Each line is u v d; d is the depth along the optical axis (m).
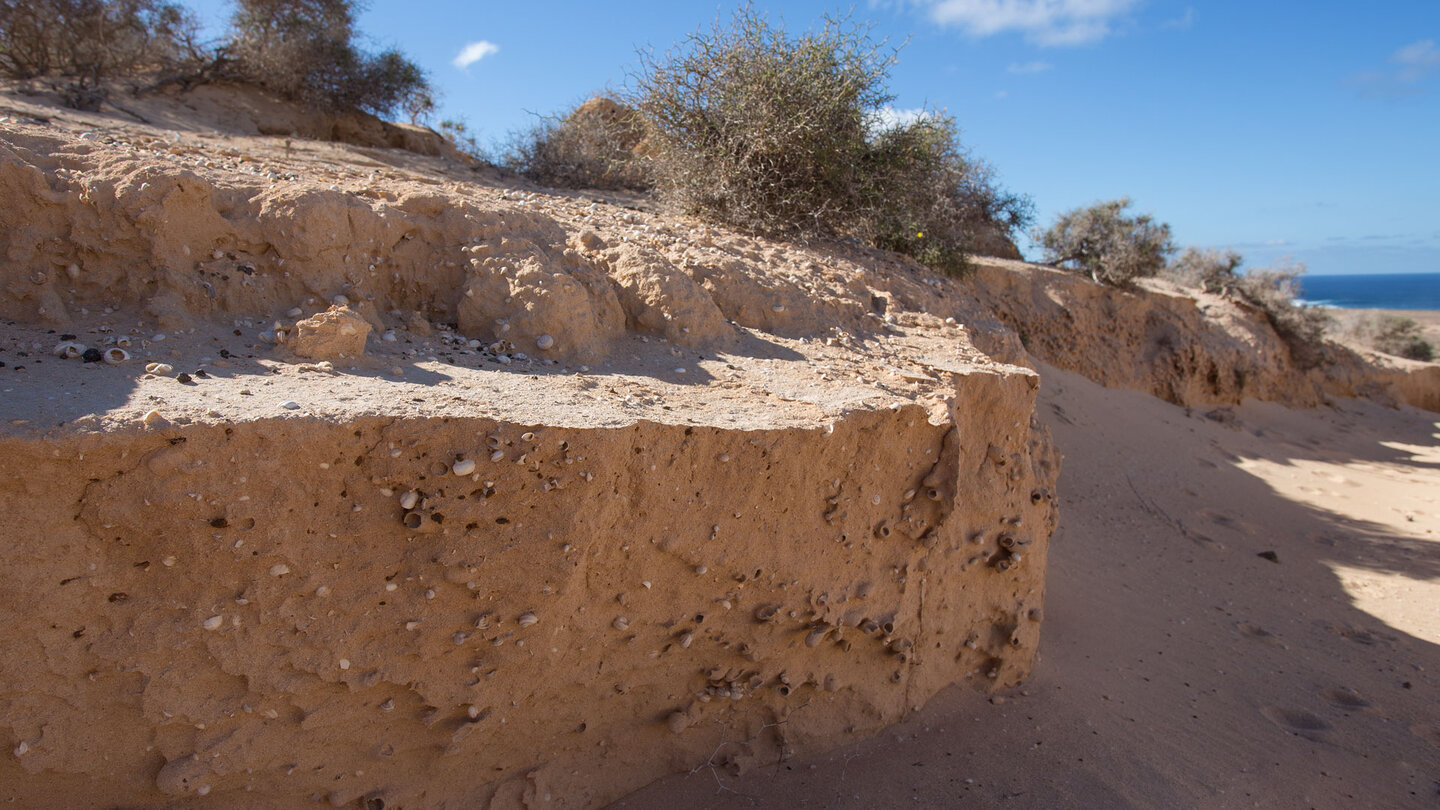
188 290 3.28
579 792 3.59
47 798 2.53
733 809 3.80
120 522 2.37
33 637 2.36
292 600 2.70
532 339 3.79
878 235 7.81
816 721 4.20
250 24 12.51
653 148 7.75
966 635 4.85
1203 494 10.36
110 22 10.33
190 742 2.68
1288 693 5.87
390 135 13.52
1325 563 8.76
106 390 2.55
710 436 3.35
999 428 4.77
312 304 3.55
